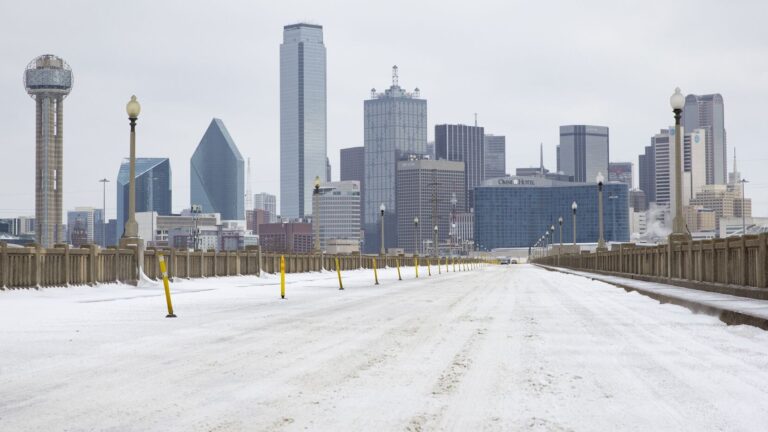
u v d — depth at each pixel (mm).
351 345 12648
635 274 41406
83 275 31297
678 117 33156
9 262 26531
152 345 12703
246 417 7441
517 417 7422
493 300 24516
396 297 26234
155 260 37906
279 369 10219
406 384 9133
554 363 10672
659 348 12195
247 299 25062
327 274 60844
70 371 10086
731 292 22734
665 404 7969
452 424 7152
